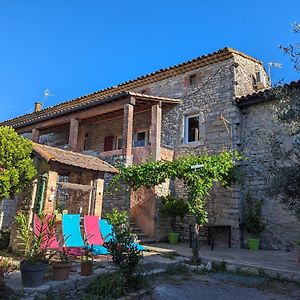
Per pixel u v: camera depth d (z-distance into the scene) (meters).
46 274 5.01
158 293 4.96
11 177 6.21
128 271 4.96
